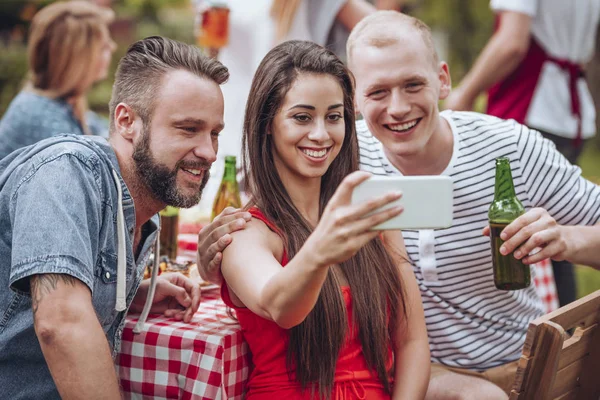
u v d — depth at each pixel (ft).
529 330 4.82
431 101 6.34
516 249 5.66
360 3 10.71
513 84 9.88
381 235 6.00
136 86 5.26
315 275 4.09
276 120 5.48
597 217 6.59
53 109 10.55
